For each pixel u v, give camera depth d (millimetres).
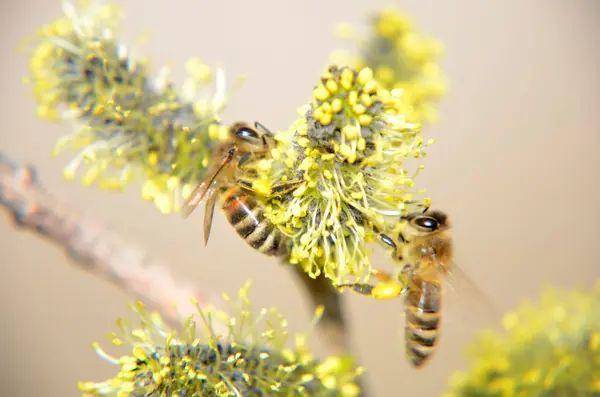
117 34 142
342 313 141
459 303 143
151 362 132
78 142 141
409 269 142
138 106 139
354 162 132
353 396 136
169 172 139
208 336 133
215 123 139
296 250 133
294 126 132
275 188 132
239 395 132
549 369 142
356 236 133
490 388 142
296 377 135
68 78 140
